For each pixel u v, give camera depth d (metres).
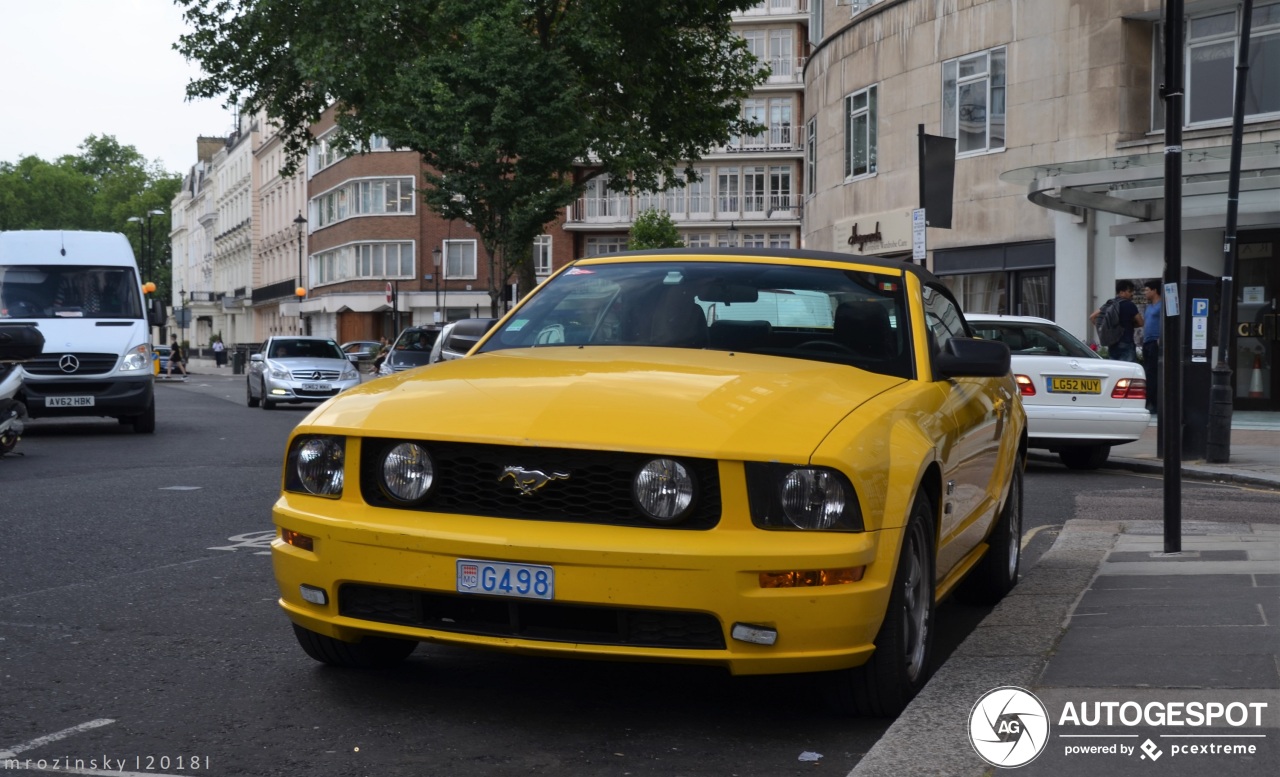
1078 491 12.47
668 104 35.84
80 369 19.27
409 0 30.59
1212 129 23.05
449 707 4.79
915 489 4.55
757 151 76.12
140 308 20.34
